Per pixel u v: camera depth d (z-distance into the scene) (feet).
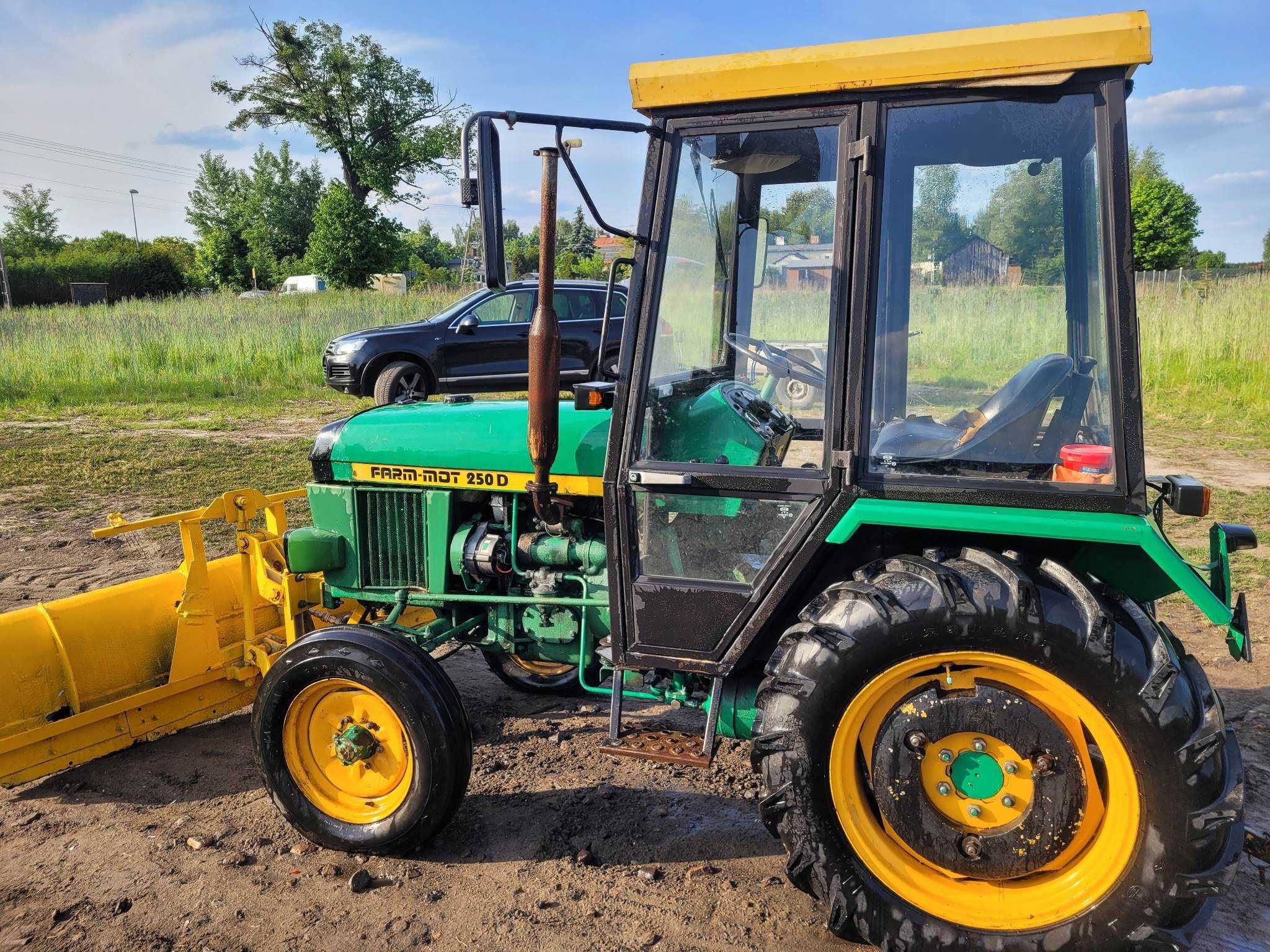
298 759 10.35
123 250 183.62
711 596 9.30
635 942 8.80
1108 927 7.81
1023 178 8.34
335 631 10.06
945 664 8.10
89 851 10.32
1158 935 7.71
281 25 131.03
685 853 10.34
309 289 140.87
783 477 8.82
